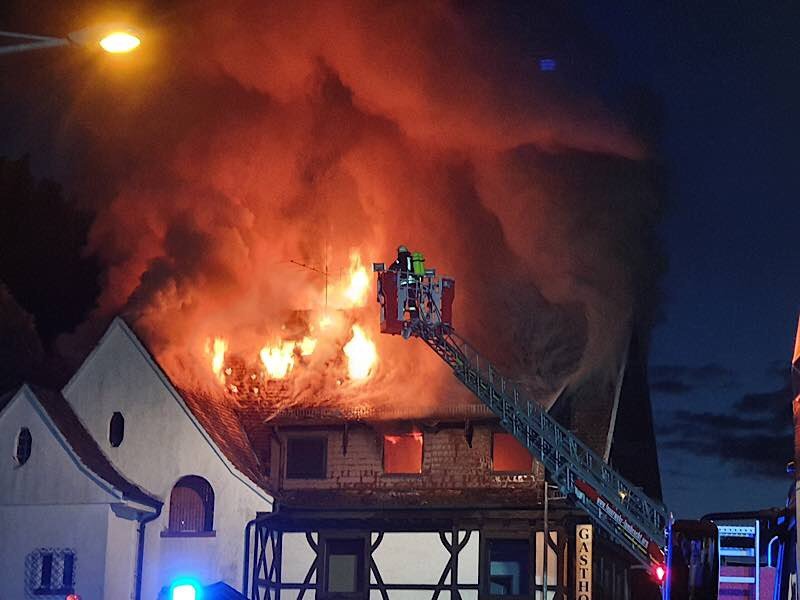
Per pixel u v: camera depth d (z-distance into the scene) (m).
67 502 31.59
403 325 29.88
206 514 33.09
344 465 34.38
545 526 31.03
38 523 31.64
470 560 32.66
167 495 33.09
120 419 33.75
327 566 33.62
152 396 33.66
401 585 32.97
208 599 9.88
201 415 33.69
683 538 7.57
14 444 32.16
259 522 32.97
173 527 33.06
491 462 33.50
